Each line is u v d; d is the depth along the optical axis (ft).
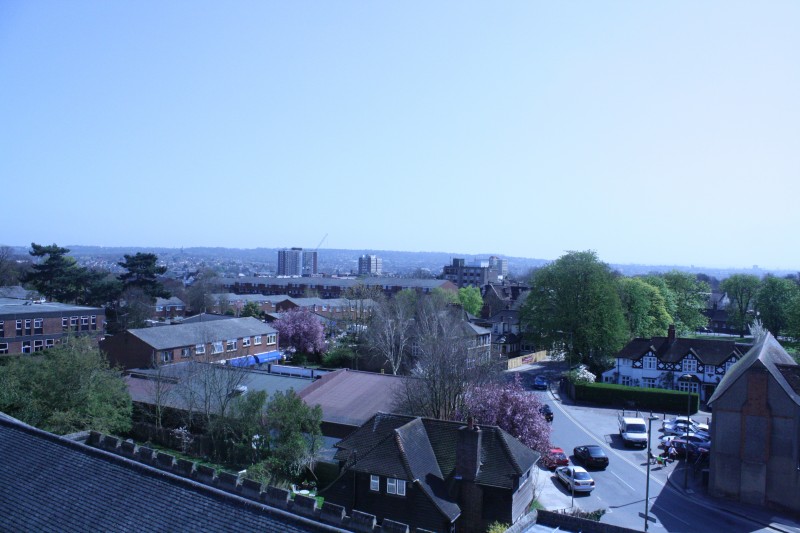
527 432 159.12
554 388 281.13
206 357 254.47
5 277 467.11
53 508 72.23
